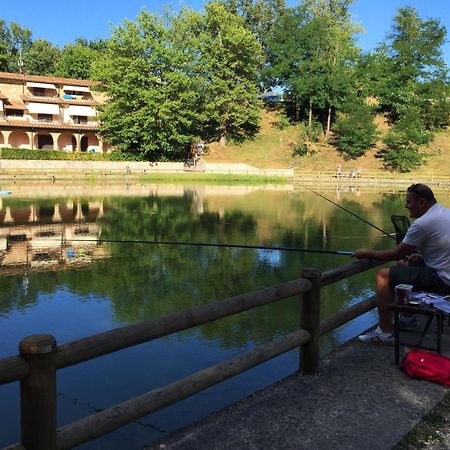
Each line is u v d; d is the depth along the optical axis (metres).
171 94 44.94
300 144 51.12
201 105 48.31
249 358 3.19
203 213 19.97
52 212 19.30
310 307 3.64
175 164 45.94
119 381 4.90
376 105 53.94
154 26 44.72
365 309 4.44
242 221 17.73
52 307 7.30
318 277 3.63
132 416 2.57
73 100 52.00
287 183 42.09
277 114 57.69
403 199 27.75
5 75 50.16
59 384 4.81
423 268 3.93
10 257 10.85
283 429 2.96
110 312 7.11
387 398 3.34
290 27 54.06
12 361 2.04
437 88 51.16
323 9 55.81
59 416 4.23
